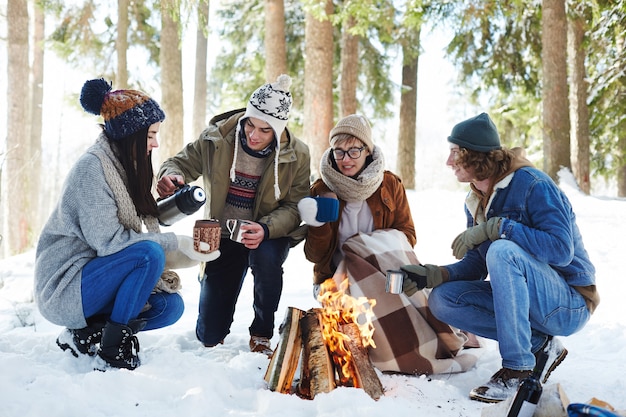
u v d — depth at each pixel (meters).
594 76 14.88
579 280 2.78
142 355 2.81
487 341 3.58
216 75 17.44
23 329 3.76
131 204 2.73
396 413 2.25
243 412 2.26
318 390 2.43
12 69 13.32
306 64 11.60
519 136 18.06
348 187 3.17
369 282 3.05
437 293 2.90
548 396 2.05
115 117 2.69
